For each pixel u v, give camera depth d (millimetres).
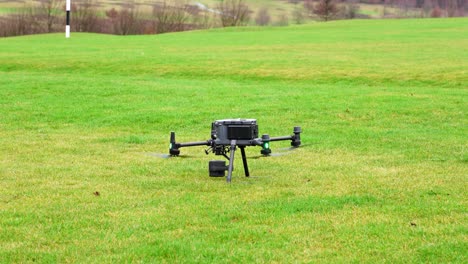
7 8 121625
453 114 21328
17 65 40344
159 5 127062
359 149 16188
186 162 14656
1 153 16094
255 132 12375
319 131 18984
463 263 8133
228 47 52688
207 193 11625
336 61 39500
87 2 121875
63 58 42906
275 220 9875
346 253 8492
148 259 8297
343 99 24453
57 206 10734
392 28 75000
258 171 13594
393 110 22031
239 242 8945
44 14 119562
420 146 16438
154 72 37156
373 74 33469
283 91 27438
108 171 13719
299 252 8531
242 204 10820
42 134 19250
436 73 33094
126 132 19734
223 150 12594
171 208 10609
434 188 11844
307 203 10781
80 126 20797
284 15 138875
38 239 9047
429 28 72688
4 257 8359
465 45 50594
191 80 33344
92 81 30969
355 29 75750
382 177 12883
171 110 22906
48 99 25922
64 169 13984
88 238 9102
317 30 76562
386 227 9469
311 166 14086
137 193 11672
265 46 53156
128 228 9523
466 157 14859
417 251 8523
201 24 124000
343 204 10773
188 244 8812
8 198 11336
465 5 135250
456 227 9422
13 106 24328
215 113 22219
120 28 118188
